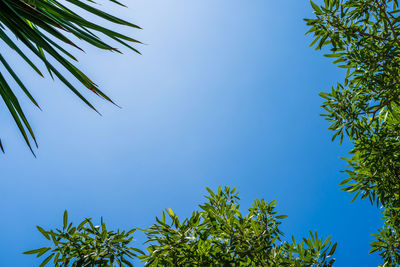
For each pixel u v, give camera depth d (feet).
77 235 10.84
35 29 5.04
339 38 15.05
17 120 5.25
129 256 10.97
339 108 15.21
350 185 14.57
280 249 12.12
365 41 14.64
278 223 12.66
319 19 14.88
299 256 11.44
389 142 14.49
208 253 11.10
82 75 5.13
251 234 12.14
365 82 14.51
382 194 14.02
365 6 14.21
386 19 13.84
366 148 14.19
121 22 5.08
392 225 14.96
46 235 10.53
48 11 4.88
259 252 11.33
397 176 13.99
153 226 11.44
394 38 13.73
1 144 5.20
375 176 14.12
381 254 14.61
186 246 11.12
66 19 4.96
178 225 11.57
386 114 14.76
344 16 14.61
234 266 11.54
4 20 4.68
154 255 10.94
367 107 14.94
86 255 10.62
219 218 11.99
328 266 10.50
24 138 5.32
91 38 5.01
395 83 13.99
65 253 10.64
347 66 15.23
